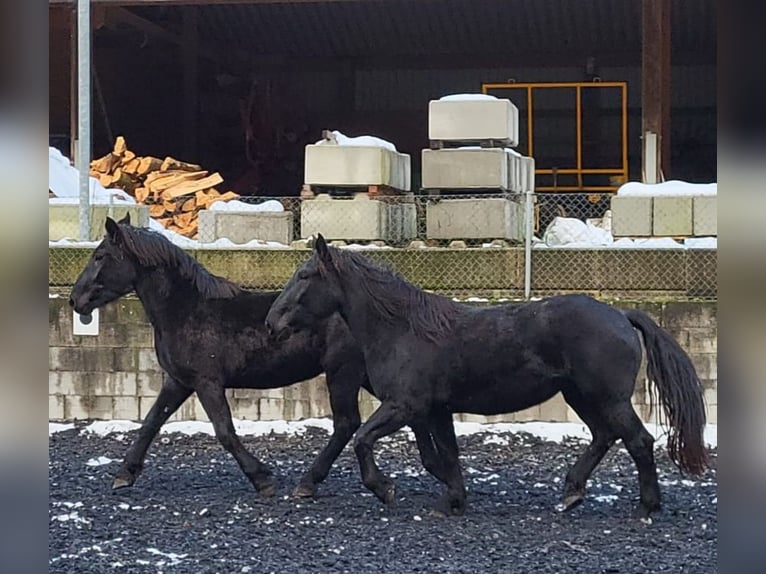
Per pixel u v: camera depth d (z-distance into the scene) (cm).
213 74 3250
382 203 1555
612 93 3241
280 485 1195
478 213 1518
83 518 1054
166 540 972
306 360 1129
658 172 2197
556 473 1237
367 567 877
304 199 1565
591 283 1459
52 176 1872
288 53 3325
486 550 929
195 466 1295
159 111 3069
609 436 1043
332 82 3362
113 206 1595
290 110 3300
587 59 3203
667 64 2347
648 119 2214
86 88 1569
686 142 3300
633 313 1020
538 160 3266
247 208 1614
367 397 1420
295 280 1052
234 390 1454
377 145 1562
